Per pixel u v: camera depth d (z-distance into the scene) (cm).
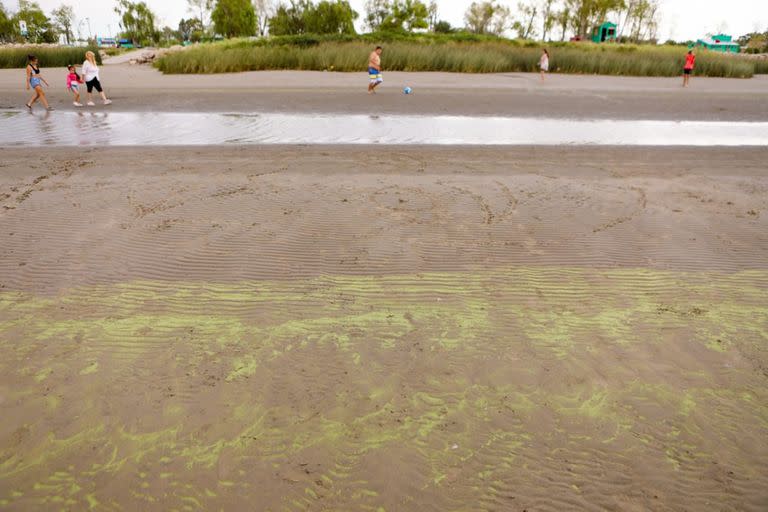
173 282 514
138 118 1441
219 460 302
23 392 356
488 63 2894
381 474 294
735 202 761
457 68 2827
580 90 2164
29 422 329
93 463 300
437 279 527
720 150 1129
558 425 332
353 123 1412
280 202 730
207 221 661
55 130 1254
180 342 416
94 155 987
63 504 274
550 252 591
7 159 949
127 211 690
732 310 474
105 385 364
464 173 895
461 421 335
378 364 392
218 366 387
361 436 322
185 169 892
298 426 329
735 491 285
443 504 276
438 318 457
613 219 687
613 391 363
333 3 5456
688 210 725
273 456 306
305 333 431
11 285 504
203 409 342
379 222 666
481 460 305
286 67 2766
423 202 740
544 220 680
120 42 8925
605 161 1005
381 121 1452
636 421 336
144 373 378
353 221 668
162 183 807
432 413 342
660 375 381
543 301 488
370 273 538
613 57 3072
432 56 2800
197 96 1827
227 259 563
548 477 293
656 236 636
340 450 311
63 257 561
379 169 912
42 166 903
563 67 3005
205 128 1304
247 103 1705
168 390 360
